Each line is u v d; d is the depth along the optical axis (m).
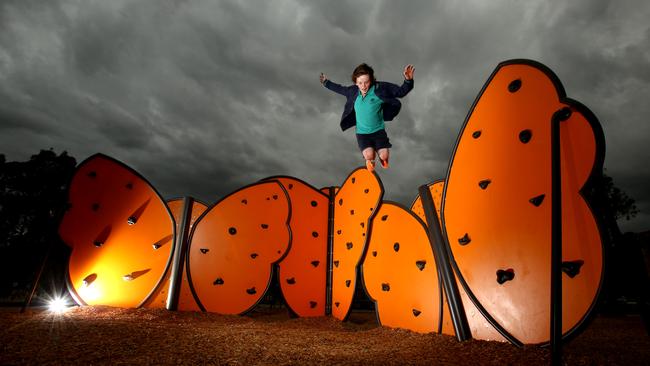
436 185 7.31
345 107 4.86
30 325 4.96
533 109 4.74
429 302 6.09
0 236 16.44
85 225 8.05
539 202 4.44
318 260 9.60
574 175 4.11
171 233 8.69
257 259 8.99
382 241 7.65
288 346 4.55
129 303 8.00
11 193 17.34
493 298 4.80
